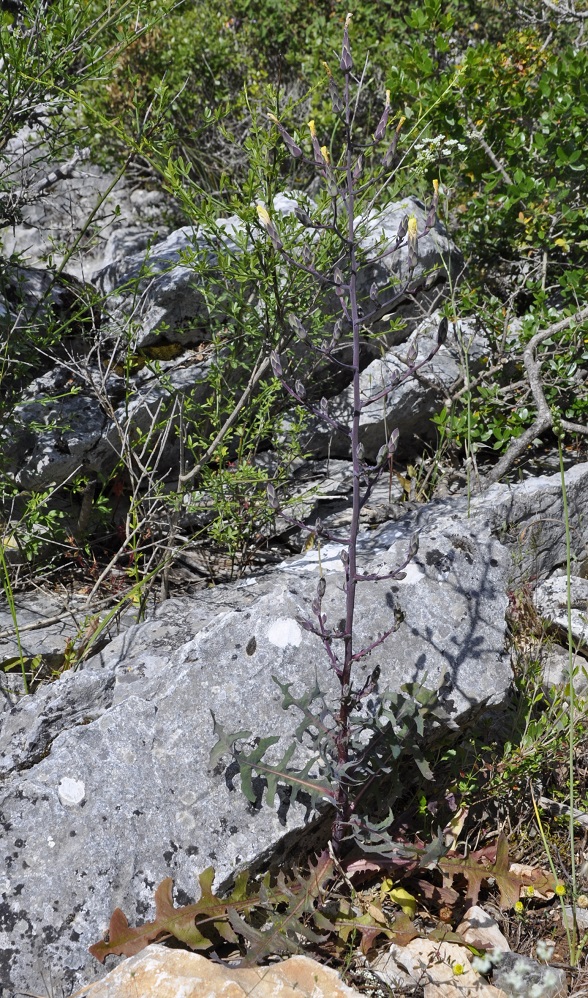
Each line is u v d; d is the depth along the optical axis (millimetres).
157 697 2674
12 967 2217
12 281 4547
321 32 6609
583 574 4082
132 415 3861
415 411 4500
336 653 2764
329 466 4520
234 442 4332
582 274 4594
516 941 2486
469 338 4660
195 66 6895
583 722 2992
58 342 4484
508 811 2865
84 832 2402
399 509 4176
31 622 3650
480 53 4871
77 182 7246
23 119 4062
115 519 4258
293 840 2498
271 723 2617
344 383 4555
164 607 3533
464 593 2965
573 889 2461
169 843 2420
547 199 4910
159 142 3676
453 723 2674
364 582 2941
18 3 4258
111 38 5848
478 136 4824
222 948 2418
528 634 3613
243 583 3596
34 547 3844
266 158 3447
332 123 5723
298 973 2139
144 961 2143
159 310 4383
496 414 4445
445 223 4934
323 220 3490
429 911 2553
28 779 2496
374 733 2572
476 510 3848
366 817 2438
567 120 4801
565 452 4609
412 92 4977
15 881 2318
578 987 2326
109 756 2537
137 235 6590
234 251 4398
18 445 4113
